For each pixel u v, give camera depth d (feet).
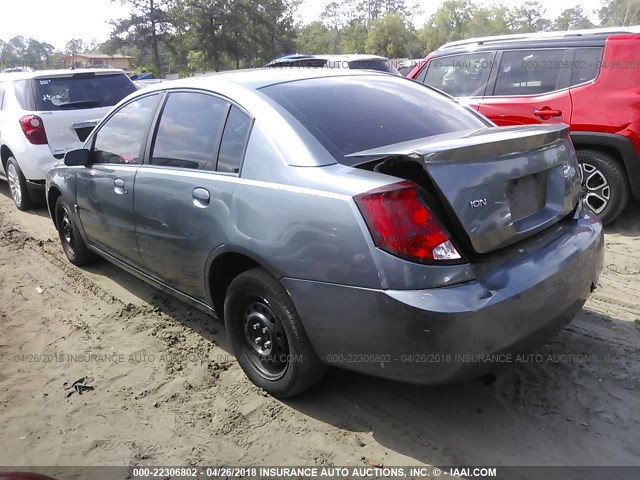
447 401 10.20
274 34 222.48
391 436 9.43
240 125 10.48
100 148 14.62
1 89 25.99
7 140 24.13
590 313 13.10
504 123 20.95
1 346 13.10
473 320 7.91
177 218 11.43
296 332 9.45
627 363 10.96
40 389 11.33
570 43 19.51
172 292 12.88
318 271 8.70
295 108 10.18
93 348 12.85
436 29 255.09
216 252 10.54
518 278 8.46
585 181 19.36
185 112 11.91
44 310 14.97
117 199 13.42
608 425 9.36
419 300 7.86
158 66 226.58
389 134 10.09
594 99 18.62
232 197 10.05
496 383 10.57
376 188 8.23
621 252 17.01
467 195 8.25
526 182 9.34
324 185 8.77
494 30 256.32
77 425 10.18
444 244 8.11
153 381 11.44
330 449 9.23
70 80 24.31
